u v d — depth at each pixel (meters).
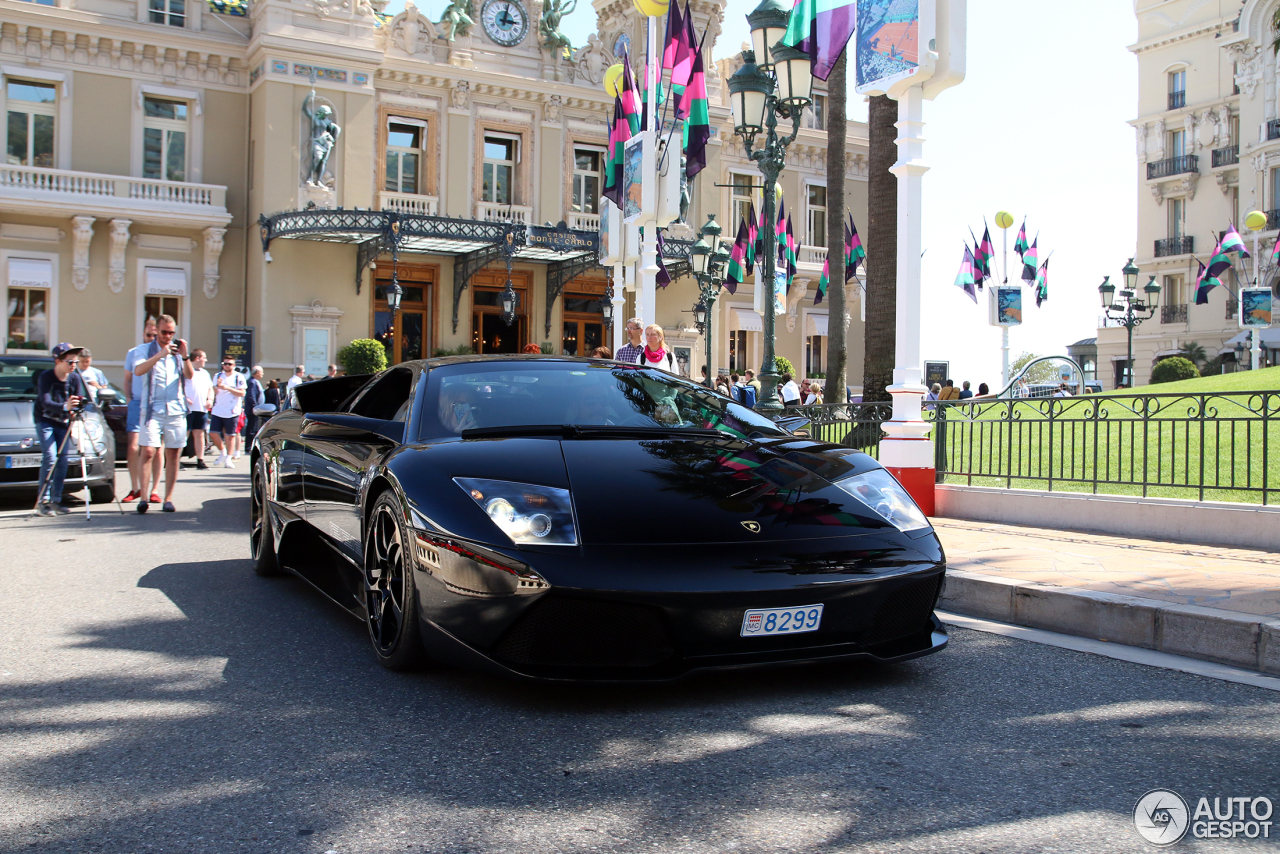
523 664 2.82
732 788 2.28
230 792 2.27
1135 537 5.98
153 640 3.84
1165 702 2.96
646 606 2.73
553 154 25.95
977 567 4.70
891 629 3.08
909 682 3.19
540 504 2.91
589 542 2.80
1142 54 39.06
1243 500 6.13
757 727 2.72
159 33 22.23
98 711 2.92
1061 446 6.65
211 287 23.09
